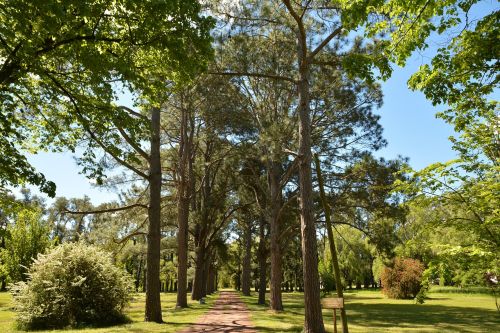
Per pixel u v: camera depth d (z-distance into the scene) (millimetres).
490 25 5398
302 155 12953
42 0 6723
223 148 24422
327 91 18266
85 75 10102
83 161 10141
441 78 6004
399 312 23531
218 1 13695
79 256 16422
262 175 27062
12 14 7148
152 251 16062
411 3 5566
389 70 6363
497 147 6012
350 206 20391
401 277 40000
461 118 6234
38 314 15062
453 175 5629
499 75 5707
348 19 5867
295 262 56531
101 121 10398
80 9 7418
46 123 11320
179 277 24672
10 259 28094
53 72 9406
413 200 6031
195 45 9531
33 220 29406
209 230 32375
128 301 17141
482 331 14516
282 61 16688
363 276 59438
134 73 9055
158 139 17156
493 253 4910
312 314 11781
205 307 24922
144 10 8508
